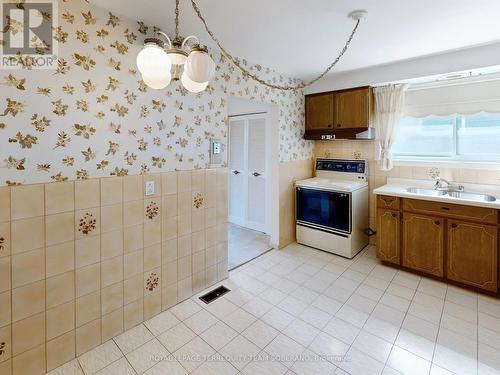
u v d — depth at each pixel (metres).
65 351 1.73
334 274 2.92
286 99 3.49
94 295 1.84
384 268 3.04
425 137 3.27
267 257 3.35
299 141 3.81
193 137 2.38
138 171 2.02
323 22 2.01
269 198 4.21
